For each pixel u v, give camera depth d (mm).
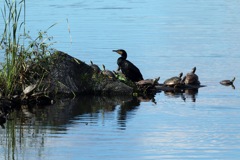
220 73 20906
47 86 17891
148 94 18578
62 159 12688
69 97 18047
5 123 15273
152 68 21328
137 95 18438
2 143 13719
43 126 14984
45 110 16547
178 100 17703
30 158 12766
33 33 25828
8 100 16812
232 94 18359
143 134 14305
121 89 18453
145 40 25906
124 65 19562
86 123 15242
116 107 16906
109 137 14086
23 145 13570
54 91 18016
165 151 13141
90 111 16453
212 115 15992
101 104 17281
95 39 25688
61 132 14484
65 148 13344
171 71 21000
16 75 17297
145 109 16672
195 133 14391
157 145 13523
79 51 23406
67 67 18297
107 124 15141
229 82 19641
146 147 13375
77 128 14797
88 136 14164
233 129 14719
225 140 13891
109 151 13133
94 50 23641
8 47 17312
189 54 23531
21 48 17531
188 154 12961
